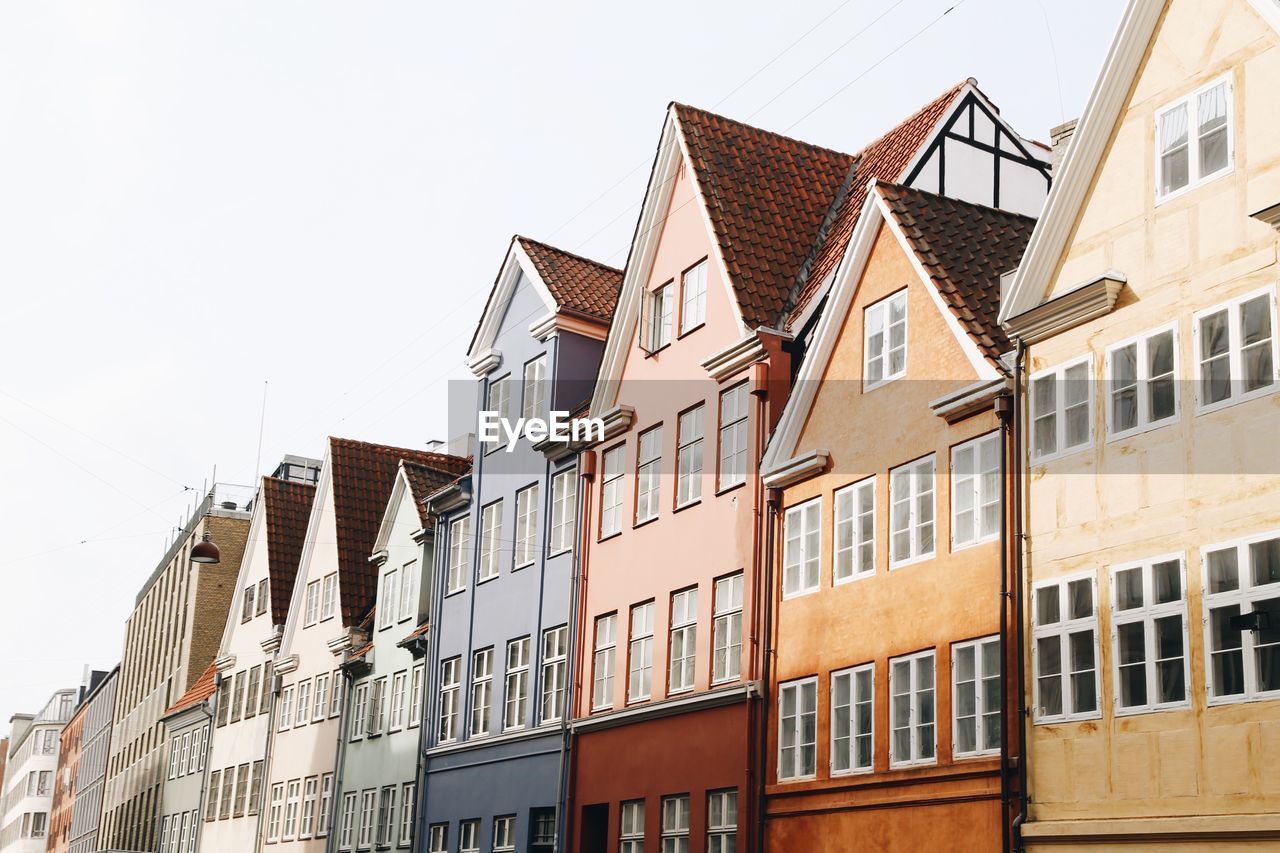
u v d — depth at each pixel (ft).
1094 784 58.03
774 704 78.13
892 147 93.50
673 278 94.38
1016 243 77.15
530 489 108.37
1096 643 58.90
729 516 84.64
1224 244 57.06
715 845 80.94
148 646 230.48
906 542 71.26
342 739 131.23
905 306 73.92
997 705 64.23
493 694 107.14
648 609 91.25
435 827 111.34
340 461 147.43
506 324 115.75
